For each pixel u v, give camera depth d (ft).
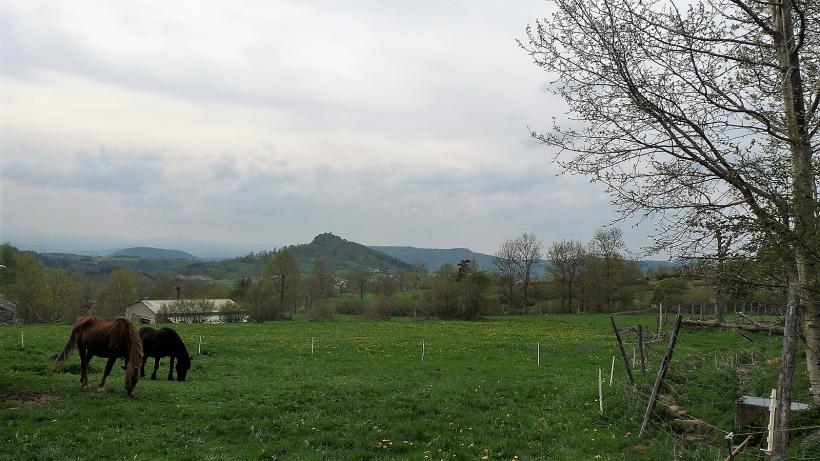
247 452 40.93
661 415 48.49
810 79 37.11
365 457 41.06
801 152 35.40
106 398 54.95
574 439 45.78
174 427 46.52
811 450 34.78
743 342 119.03
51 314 258.37
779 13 37.42
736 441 40.63
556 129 41.34
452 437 46.50
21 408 48.67
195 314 242.37
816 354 36.17
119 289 295.89
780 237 32.24
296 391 63.41
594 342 141.90
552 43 39.34
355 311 289.74
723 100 37.86
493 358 112.57
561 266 297.12
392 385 71.56
